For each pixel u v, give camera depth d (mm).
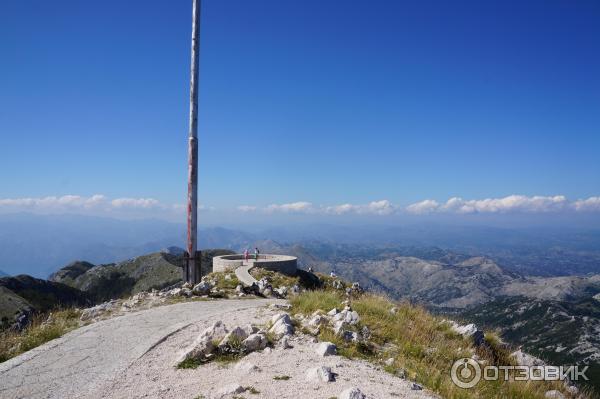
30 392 8484
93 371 9641
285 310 16375
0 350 12172
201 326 13586
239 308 17188
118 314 16562
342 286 40531
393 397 7664
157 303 19281
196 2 29375
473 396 8891
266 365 9336
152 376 9180
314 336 11945
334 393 7598
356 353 10781
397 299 20516
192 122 29609
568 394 11539
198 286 22656
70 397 8180
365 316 15180
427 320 16156
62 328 14039
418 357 11508
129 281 119625
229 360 9922
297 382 8188
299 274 41250
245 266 38875
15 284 94250
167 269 122938
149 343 11727
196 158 29609
